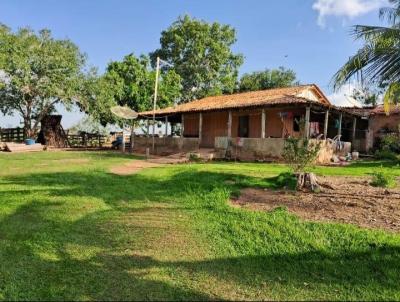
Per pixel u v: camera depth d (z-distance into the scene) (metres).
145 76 35.78
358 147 24.73
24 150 26.50
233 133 25.23
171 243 4.99
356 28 8.45
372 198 7.89
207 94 45.47
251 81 46.25
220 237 5.26
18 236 5.19
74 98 31.53
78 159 18.44
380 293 3.59
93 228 5.67
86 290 3.56
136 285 3.69
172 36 45.56
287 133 21.06
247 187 9.40
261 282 3.81
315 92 24.23
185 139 24.27
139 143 28.08
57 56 29.98
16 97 31.55
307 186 8.98
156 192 8.72
